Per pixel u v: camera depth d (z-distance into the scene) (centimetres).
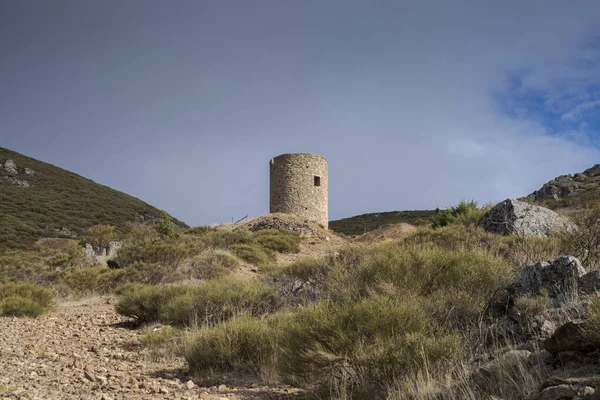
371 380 446
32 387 529
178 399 485
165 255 2103
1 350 775
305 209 4141
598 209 899
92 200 6806
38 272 2091
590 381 311
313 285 1126
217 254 2166
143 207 7281
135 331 1042
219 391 531
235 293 1016
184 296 1045
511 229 1324
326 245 3381
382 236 3466
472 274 617
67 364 682
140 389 535
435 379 424
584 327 362
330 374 473
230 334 681
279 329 669
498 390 376
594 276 535
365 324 481
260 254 2467
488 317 579
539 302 523
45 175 7275
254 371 620
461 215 1947
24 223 4944
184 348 771
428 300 582
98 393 509
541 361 391
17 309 1238
